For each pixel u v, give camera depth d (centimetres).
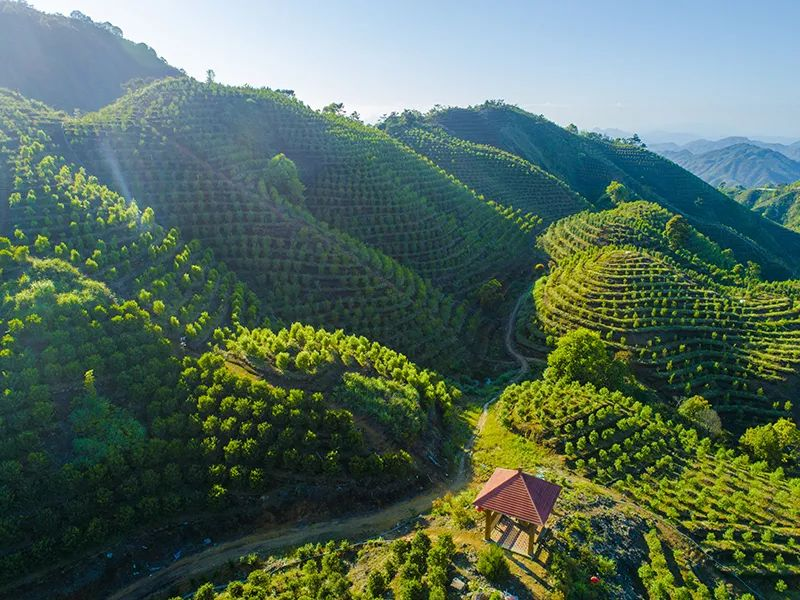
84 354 4919
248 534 4350
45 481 4034
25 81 16575
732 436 7119
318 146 12562
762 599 4128
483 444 6031
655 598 3659
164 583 3900
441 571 3394
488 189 17212
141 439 4544
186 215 9150
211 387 5122
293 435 4819
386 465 4869
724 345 8819
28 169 7881
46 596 3650
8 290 5297
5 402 4281
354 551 4075
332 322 8456
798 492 5084
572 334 7581
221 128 11656
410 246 11156
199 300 6919
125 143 10262
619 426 5878
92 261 6450
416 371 6925
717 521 4731
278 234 9394
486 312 10869
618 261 10750
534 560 3612
